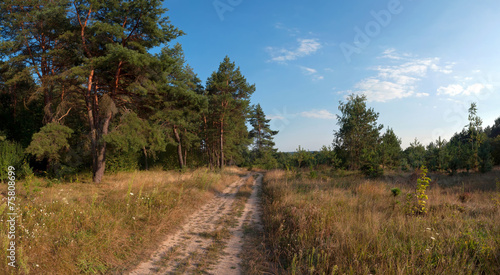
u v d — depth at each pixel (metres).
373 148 30.03
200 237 6.77
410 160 25.36
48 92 18.28
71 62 17.72
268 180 20.23
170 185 13.69
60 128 15.96
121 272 4.61
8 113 21.36
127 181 15.91
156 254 5.53
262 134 70.06
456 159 20.14
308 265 4.48
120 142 15.92
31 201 8.05
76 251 4.84
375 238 5.05
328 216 6.71
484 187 12.75
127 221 7.09
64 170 16.64
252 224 8.05
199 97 19.39
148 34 17.94
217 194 14.80
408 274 3.86
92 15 16.80
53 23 16.45
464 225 6.14
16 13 16.27
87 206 7.89
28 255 4.29
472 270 4.00
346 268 4.19
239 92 43.47
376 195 11.09
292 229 6.45
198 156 45.19
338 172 23.50
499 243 4.67
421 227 5.89
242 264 5.01
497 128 57.16
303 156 29.14
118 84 17.77
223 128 37.88
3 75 18.39
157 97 18.73
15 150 15.59
